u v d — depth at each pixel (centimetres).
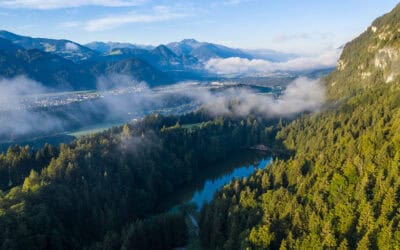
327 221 9819
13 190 13475
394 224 8575
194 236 14050
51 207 13112
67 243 12388
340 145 14512
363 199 9750
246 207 12400
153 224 13100
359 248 8475
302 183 12200
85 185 15012
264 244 10231
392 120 14388
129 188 17088
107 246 11656
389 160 10781
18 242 10794
